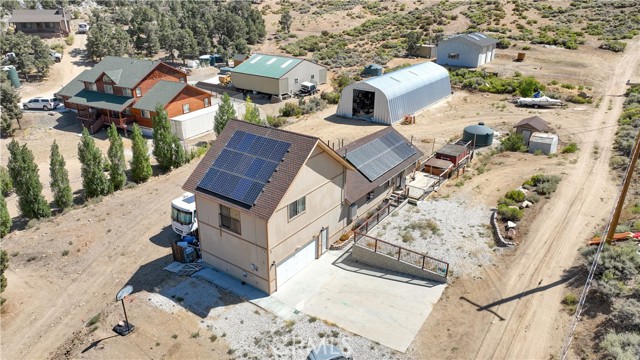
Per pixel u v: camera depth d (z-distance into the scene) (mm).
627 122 43188
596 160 35438
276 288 23156
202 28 87250
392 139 32969
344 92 51250
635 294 19078
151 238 29859
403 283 23109
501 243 25109
